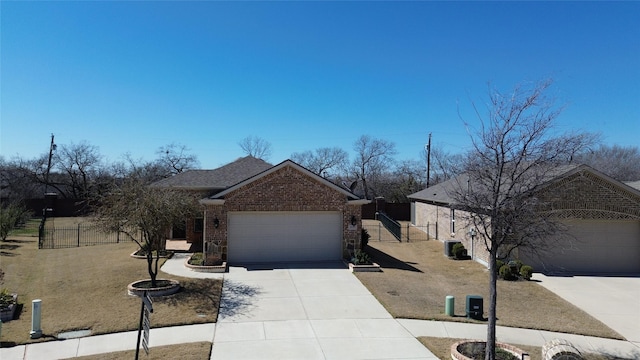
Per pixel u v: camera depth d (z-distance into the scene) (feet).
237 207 65.21
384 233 107.24
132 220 48.83
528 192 33.35
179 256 70.85
